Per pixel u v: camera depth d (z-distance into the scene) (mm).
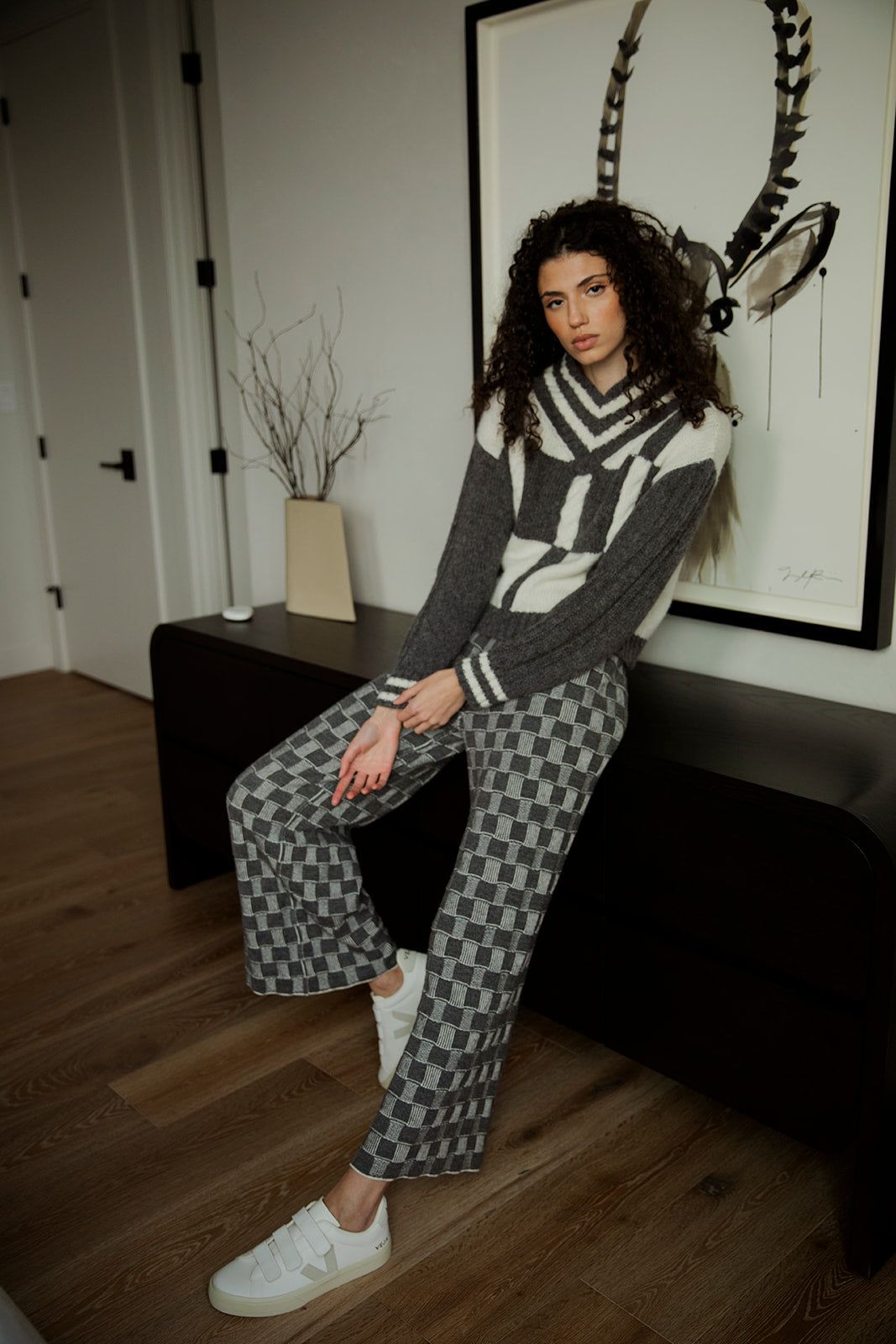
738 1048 1532
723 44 1670
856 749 1558
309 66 2443
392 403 2465
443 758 1649
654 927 1607
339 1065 1889
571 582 1521
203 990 2125
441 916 1455
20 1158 1668
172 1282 1440
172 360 3121
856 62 1528
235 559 3250
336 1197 1447
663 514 1415
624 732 1598
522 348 1547
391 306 2404
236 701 2248
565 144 1931
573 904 1706
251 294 2803
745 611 1854
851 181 1570
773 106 1634
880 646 1695
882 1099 1355
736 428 1793
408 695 1552
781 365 1713
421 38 2174
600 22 1820
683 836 1518
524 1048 1925
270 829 1603
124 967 2209
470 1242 1499
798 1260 1452
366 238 2418
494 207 2078
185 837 2516
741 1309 1377
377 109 2311
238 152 2713
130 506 3557
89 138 3246
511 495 1569
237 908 2451
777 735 1622
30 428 4023
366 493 2596
